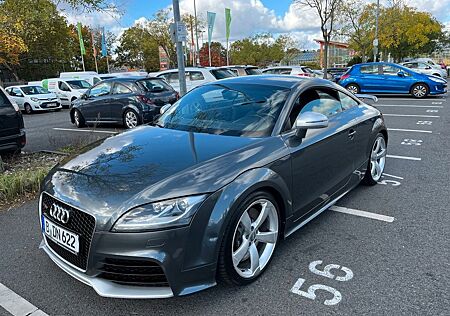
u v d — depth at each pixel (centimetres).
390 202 426
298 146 317
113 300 265
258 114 338
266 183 274
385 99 1502
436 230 354
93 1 759
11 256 329
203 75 1347
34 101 1758
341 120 398
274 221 294
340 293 264
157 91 1042
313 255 315
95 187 247
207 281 243
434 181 492
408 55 4422
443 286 268
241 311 248
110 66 6356
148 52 5366
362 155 441
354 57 4578
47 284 286
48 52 3647
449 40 5519
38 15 783
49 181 278
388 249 322
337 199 393
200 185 242
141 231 223
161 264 225
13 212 430
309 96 372
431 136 771
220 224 242
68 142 840
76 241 241
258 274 282
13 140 661
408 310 244
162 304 258
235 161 270
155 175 250
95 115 1094
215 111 361
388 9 3288
